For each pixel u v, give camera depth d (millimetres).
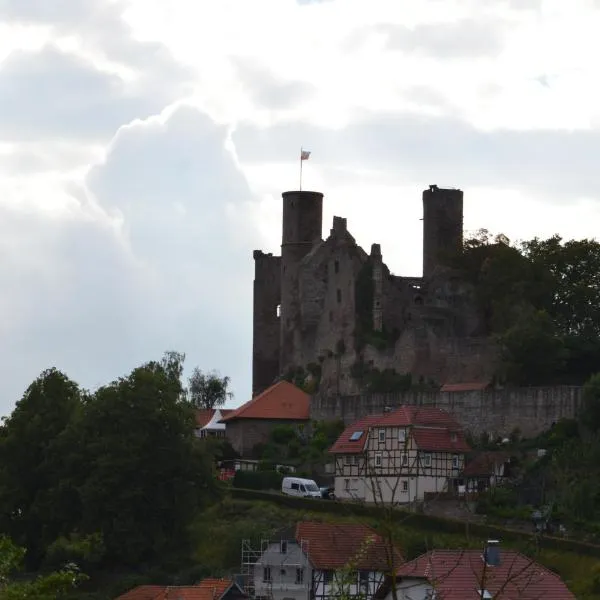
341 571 119562
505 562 185875
